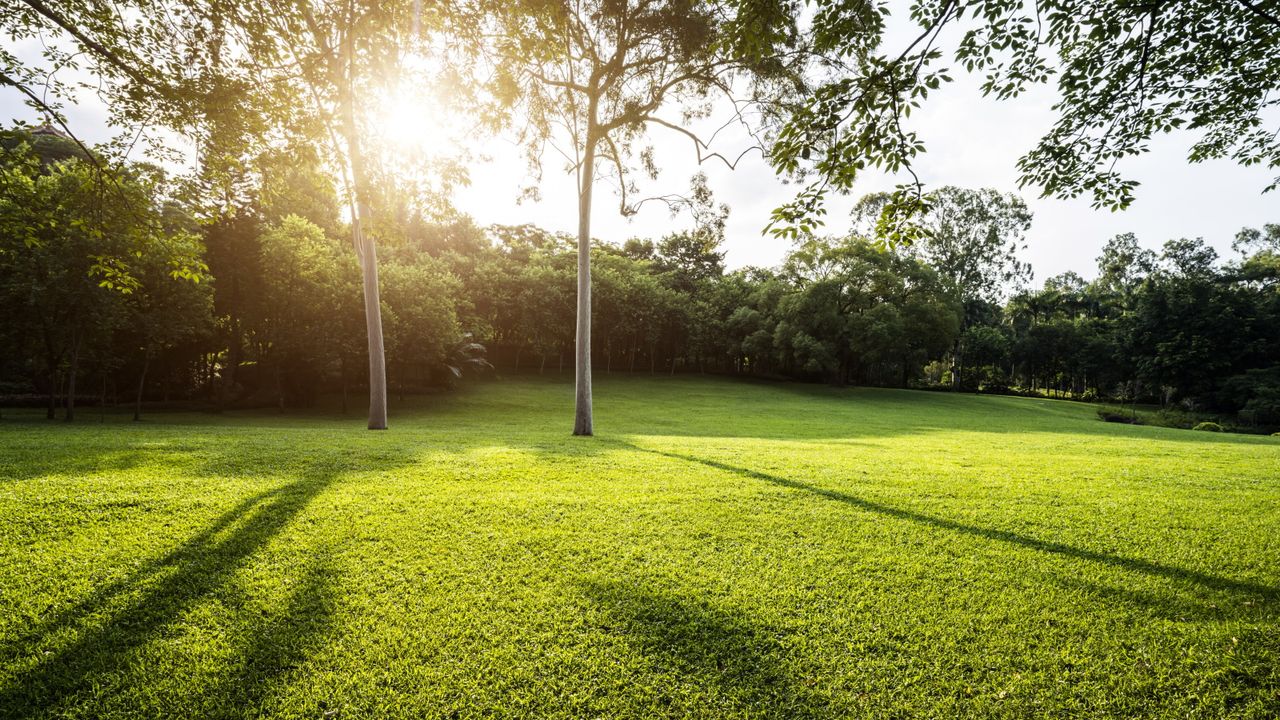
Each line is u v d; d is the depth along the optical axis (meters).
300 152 7.95
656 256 65.62
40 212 8.47
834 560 5.27
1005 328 65.75
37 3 6.35
